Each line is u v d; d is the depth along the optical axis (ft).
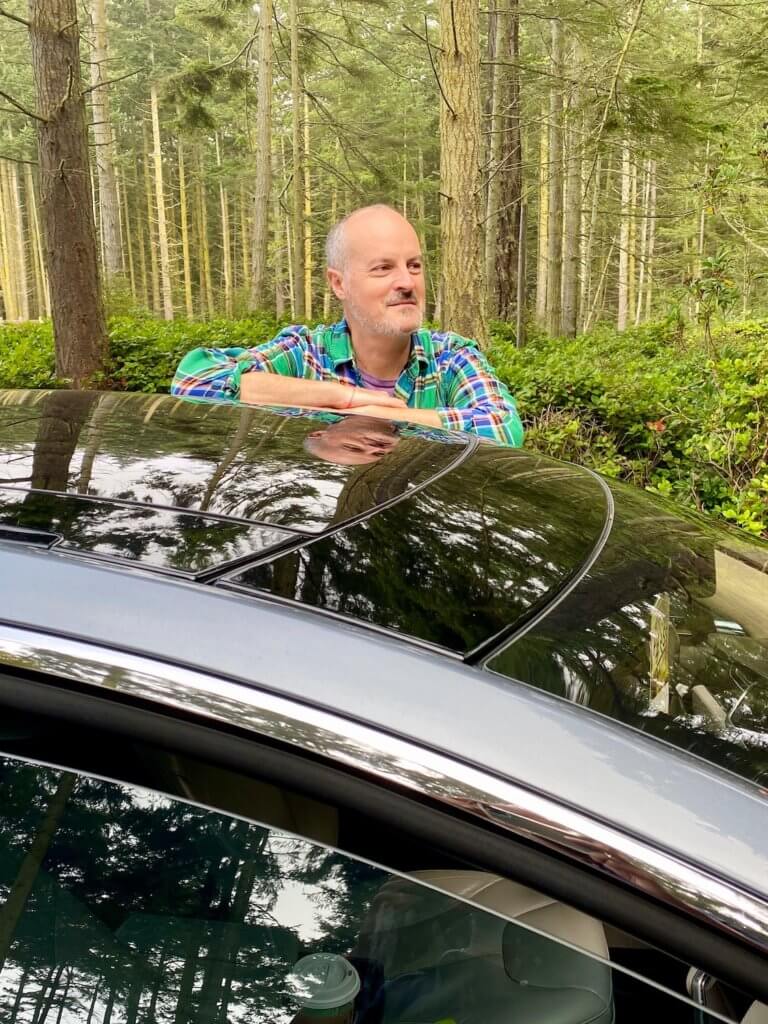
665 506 5.48
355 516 3.74
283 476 4.10
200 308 191.72
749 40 43.55
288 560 3.20
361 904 2.60
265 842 2.60
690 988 2.49
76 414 5.00
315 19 86.17
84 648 2.65
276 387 7.57
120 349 36.70
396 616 3.03
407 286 7.67
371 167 78.13
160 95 77.10
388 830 2.53
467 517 4.08
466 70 24.50
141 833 2.66
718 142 35.45
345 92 113.60
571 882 2.48
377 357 8.06
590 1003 2.52
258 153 72.79
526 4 53.06
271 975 2.68
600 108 37.32
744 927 2.43
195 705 2.57
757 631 3.99
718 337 21.67
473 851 2.49
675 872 2.47
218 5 80.33
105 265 82.17
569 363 29.91
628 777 2.65
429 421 7.34
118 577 2.90
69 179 32.48
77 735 2.62
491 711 2.71
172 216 199.31
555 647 3.17
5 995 2.73
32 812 2.71
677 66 44.39
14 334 47.21
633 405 20.17
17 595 2.79
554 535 4.20
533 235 123.44
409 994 2.65
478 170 25.18
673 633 3.63
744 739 3.05
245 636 2.74
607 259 84.07
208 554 3.14
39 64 31.35
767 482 13.70
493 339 47.57
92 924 2.73
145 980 2.72
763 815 2.67
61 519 3.31
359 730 2.56
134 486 3.74
